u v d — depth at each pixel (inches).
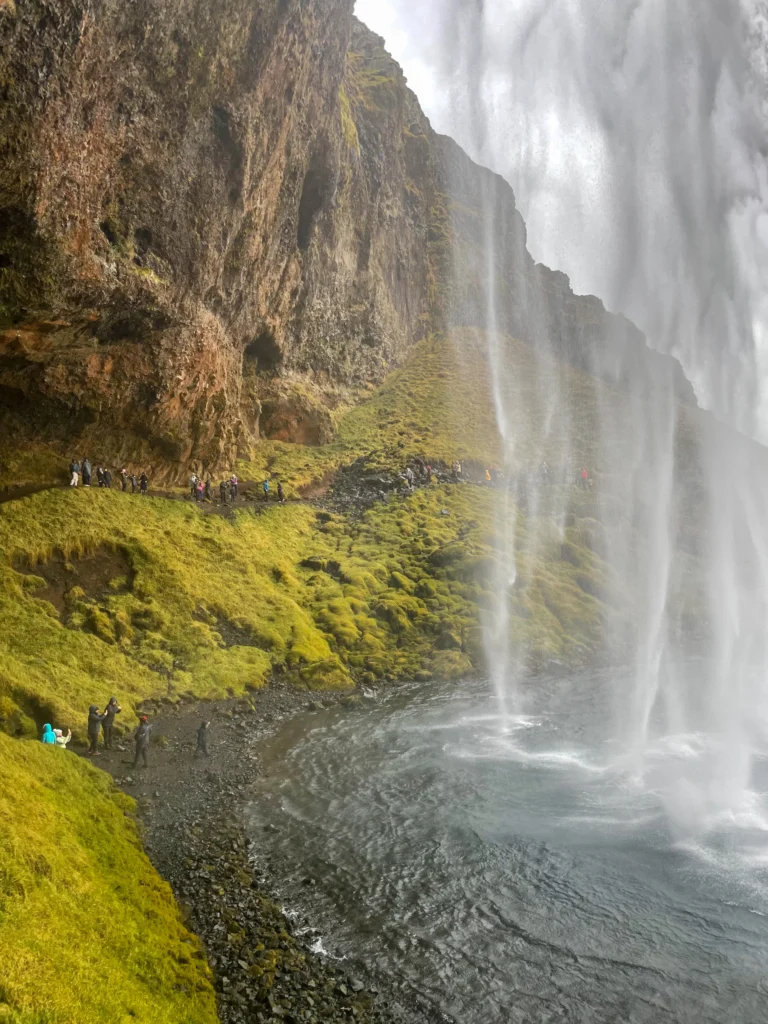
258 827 887.7
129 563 1510.8
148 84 1510.8
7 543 1349.7
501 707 1396.4
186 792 959.6
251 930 669.9
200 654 1400.1
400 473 2559.1
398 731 1242.0
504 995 607.2
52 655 1192.2
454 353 3900.1
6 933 476.7
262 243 2256.4
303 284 2755.9
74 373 1652.3
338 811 935.7
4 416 1622.8
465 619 1760.6
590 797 987.9
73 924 539.8
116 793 896.3
